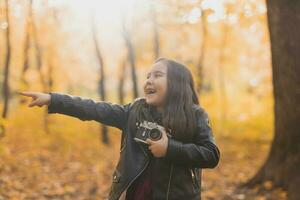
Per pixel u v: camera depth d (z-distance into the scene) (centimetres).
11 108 1925
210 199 743
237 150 1620
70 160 1297
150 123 288
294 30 706
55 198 772
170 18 2241
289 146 732
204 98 2386
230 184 883
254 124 1980
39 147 1399
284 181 727
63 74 2369
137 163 284
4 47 1811
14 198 720
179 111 293
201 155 276
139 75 2922
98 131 2002
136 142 292
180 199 284
